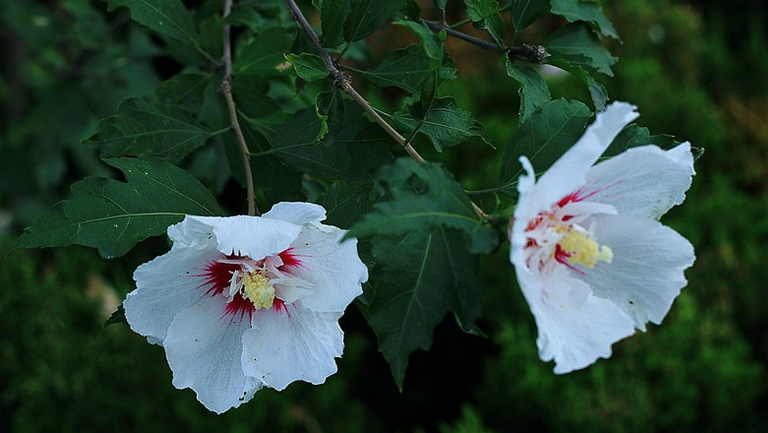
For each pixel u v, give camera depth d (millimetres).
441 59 575
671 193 564
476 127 611
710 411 1062
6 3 1108
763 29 2082
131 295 570
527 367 1082
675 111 1414
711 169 1464
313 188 762
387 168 536
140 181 596
